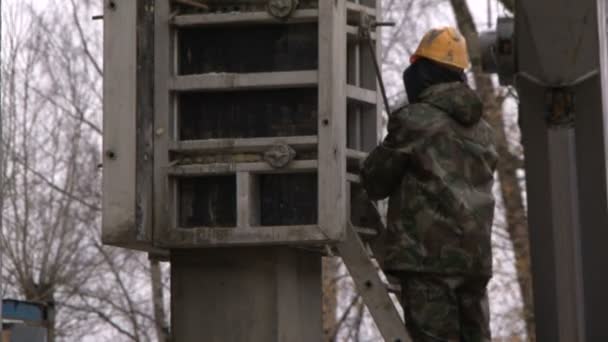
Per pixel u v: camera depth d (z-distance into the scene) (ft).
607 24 35.53
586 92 34.32
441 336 39.68
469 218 39.99
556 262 34.40
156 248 40.96
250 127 40.27
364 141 43.68
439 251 39.81
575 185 34.32
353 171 43.29
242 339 40.81
